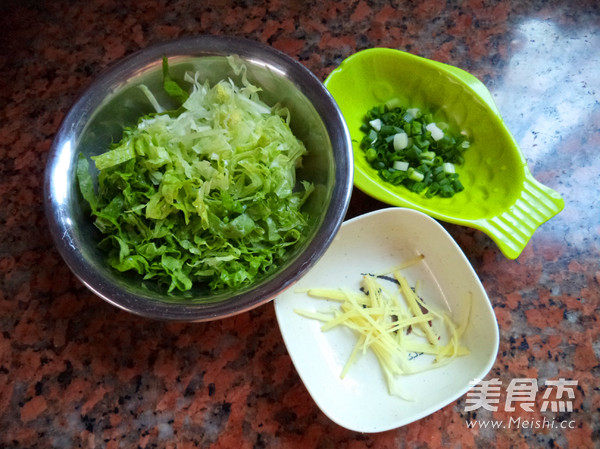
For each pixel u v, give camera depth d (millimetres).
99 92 271
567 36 381
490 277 319
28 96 352
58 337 295
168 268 258
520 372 298
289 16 379
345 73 329
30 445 276
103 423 281
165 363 292
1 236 317
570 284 317
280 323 271
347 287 311
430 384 283
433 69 327
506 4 385
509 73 370
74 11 378
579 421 288
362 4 383
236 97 289
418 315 299
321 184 282
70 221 251
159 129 273
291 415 283
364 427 254
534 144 351
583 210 334
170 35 372
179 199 265
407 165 330
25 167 334
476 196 323
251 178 271
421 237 306
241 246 268
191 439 279
